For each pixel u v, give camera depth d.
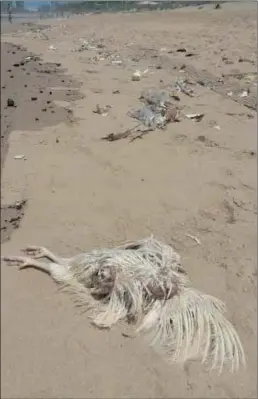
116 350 0.62
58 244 0.81
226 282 0.75
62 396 0.55
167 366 0.60
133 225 0.87
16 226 0.85
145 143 1.19
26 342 0.62
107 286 0.69
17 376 0.58
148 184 1.01
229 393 0.57
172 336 0.64
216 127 1.30
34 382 0.57
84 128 1.26
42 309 0.67
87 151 1.13
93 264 0.72
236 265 0.78
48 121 1.29
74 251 0.80
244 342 0.65
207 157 1.13
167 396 0.56
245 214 0.92
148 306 0.67
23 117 1.32
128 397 0.56
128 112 1.36
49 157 1.09
